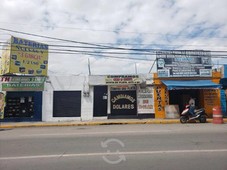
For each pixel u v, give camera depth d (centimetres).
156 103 2108
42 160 691
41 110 2073
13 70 1988
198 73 2122
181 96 2242
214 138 1002
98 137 1075
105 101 2122
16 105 2062
